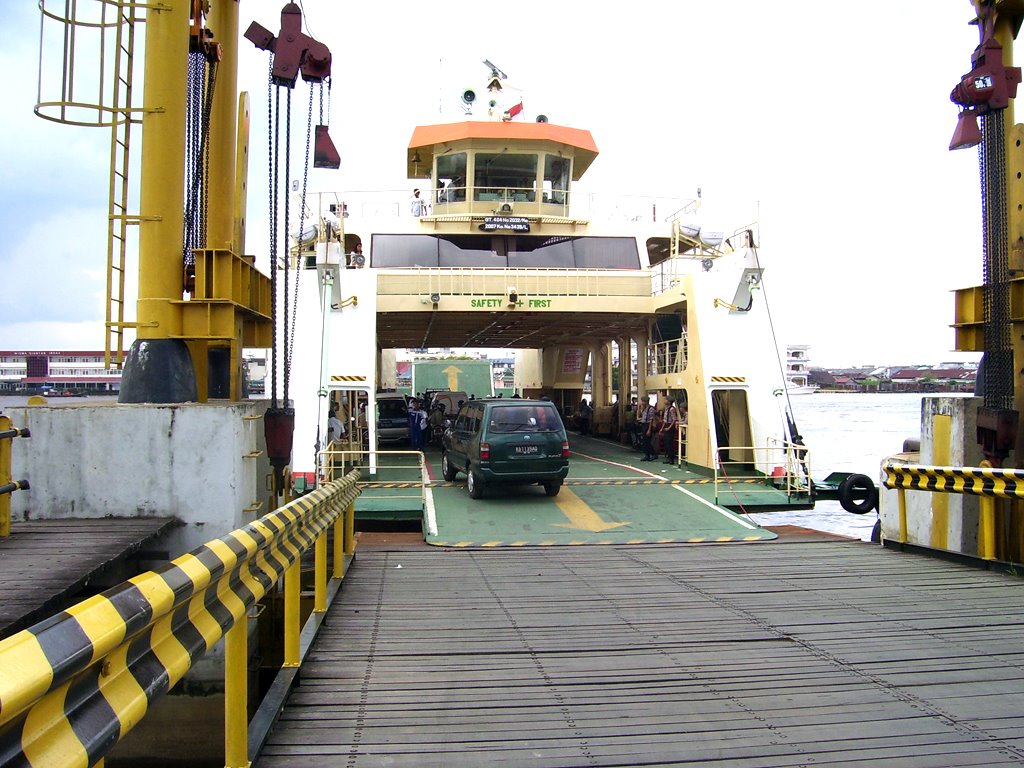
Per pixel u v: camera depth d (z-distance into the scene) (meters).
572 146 18.20
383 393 24.62
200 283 7.20
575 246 17.92
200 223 7.96
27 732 1.83
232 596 3.37
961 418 8.85
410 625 6.22
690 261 16.80
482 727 4.23
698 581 7.84
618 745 4.01
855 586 7.60
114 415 6.34
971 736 4.11
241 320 8.45
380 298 15.34
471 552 9.38
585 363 25.50
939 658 5.40
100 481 6.32
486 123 17.75
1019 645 5.69
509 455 12.23
